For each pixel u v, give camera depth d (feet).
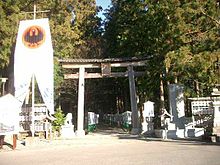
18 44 83.35
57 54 123.75
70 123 100.12
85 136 94.63
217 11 68.08
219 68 73.10
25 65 83.10
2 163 44.45
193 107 83.87
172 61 71.36
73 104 176.65
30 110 86.94
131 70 110.42
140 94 128.98
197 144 61.93
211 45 68.59
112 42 139.03
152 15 93.30
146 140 75.77
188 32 71.82
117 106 168.04
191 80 99.40
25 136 79.00
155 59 95.55
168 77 88.33
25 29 83.66
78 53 156.25
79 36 148.15
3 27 81.41
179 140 72.23
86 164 40.63
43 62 83.25
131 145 64.69
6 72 94.68
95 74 110.32
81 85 108.06
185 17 69.82
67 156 50.26
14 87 83.25
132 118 108.17
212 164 37.55
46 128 83.05
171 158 43.52
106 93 169.99
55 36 123.24
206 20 69.05
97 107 210.59
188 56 69.87
